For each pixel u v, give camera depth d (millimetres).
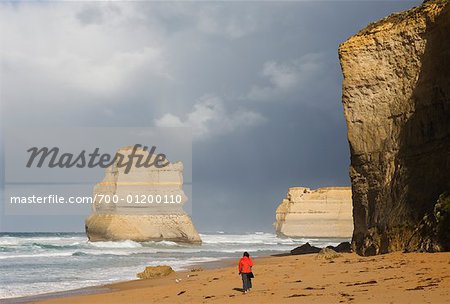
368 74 36062
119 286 29375
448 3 31094
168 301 21203
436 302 15516
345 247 41812
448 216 26891
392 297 16969
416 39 33406
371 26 37281
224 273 31828
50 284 30891
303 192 121625
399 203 31672
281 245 86062
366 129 35938
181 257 54125
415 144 31875
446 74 30250
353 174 36781
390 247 31031
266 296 19750
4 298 25688
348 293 18609
